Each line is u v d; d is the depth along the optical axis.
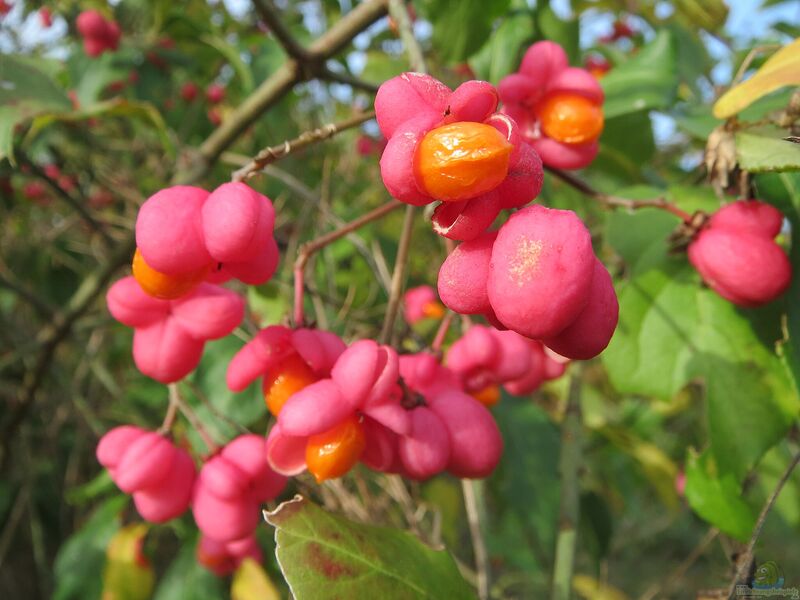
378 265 0.12
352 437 0.06
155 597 0.13
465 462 0.07
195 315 0.07
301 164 0.18
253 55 0.17
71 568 0.14
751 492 0.11
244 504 0.08
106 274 0.14
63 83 0.18
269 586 0.12
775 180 0.09
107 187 0.17
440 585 0.07
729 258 0.08
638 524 0.30
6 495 0.20
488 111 0.05
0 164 0.12
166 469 0.08
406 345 0.12
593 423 0.17
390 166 0.05
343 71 0.18
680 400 0.19
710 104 0.12
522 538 0.20
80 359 0.21
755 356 0.09
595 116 0.08
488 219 0.05
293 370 0.07
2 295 0.20
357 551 0.07
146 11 0.19
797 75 0.07
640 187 0.11
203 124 0.21
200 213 0.06
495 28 0.13
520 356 0.08
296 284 0.07
